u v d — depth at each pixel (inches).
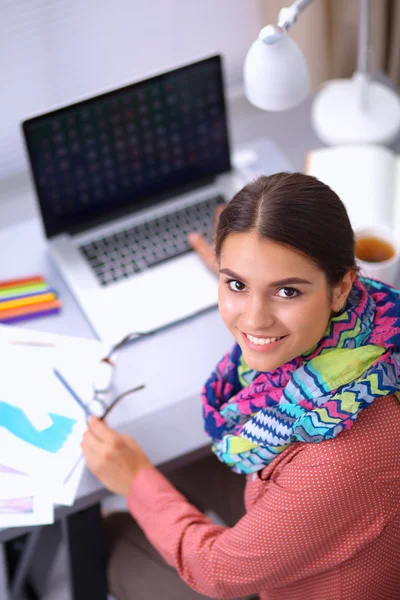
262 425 36.5
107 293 52.6
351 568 36.6
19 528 42.3
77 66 62.7
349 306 35.6
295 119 63.4
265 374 37.5
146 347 50.3
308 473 34.1
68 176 53.1
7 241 56.9
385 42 68.4
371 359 35.0
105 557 51.5
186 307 51.7
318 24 62.7
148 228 55.6
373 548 35.8
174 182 57.0
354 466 33.5
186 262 54.1
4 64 59.3
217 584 39.2
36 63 60.6
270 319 31.1
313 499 34.1
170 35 64.7
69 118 51.1
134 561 50.3
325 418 33.6
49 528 62.2
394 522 35.1
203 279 53.1
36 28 58.4
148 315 51.4
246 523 37.4
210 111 55.2
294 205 29.7
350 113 60.3
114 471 43.3
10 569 67.9
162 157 55.4
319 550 35.9
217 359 49.6
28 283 53.6
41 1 57.1
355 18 64.3
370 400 33.8
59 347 49.9
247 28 67.3
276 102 49.3
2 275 54.7
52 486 43.6
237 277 30.9
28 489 43.4
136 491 43.1
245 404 38.4
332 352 35.1
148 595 48.8
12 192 62.8
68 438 45.4
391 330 35.6
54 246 55.1
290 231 29.5
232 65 69.2
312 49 64.5
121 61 64.3
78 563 50.6
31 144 50.8
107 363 48.8
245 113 64.7
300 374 35.2
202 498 55.0
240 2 65.1
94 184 54.3
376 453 33.8
